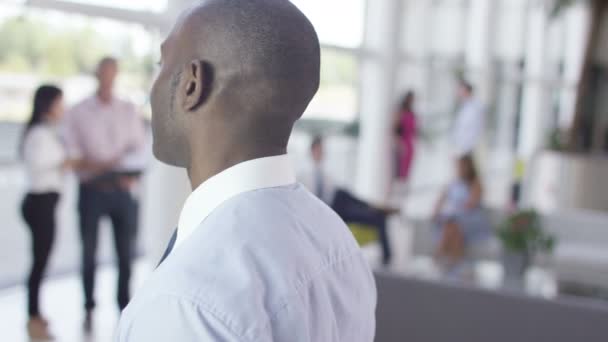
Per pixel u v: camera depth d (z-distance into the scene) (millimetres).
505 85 9883
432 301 2824
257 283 611
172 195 3025
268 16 687
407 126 7004
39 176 3619
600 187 7613
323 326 665
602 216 5328
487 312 2740
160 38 3689
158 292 604
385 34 6703
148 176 4086
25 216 3668
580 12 10359
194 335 582
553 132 8391
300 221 698
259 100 687
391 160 6953
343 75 6473
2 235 4574
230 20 683
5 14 3645
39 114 3578
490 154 9500
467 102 7516
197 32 697
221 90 687
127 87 3998
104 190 3871
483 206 5379
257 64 678
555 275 4688
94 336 3717
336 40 6191
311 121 6113
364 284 786
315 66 719
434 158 8094
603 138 8508
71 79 3986
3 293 4211
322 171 5105
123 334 623
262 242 640
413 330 2865
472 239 5074
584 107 8570
